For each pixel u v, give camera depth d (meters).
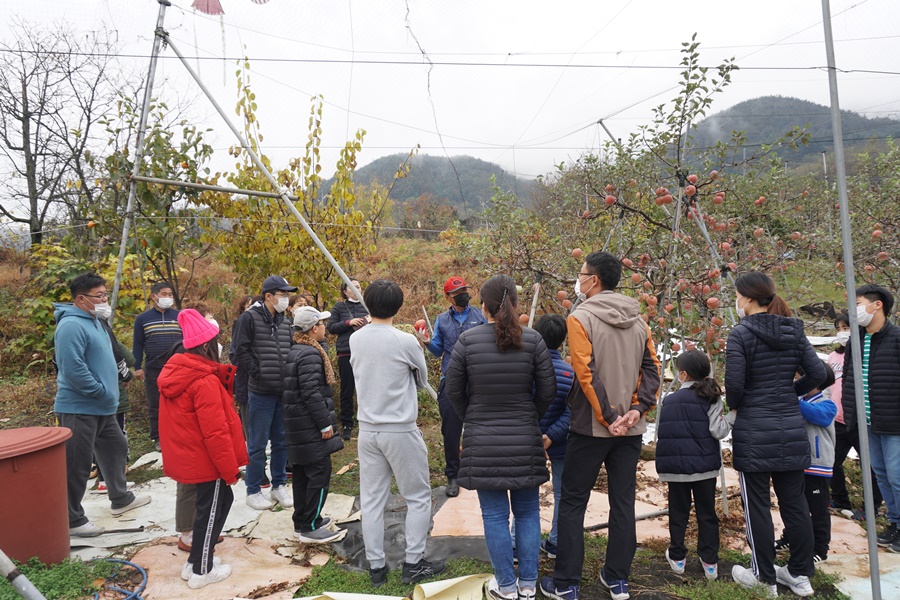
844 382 3.81
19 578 2.38
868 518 2.57
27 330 9.35
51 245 8.74
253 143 6.64
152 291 5.55
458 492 4.40
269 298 4.42
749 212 6.18
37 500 3.17
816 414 3.21
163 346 5.50
